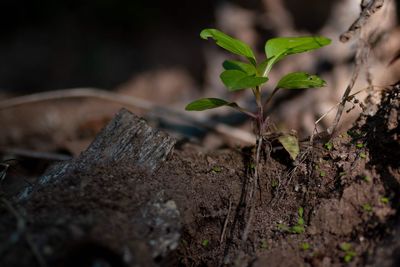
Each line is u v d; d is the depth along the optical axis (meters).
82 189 0.33
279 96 0.56
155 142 0.36
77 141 0.54
